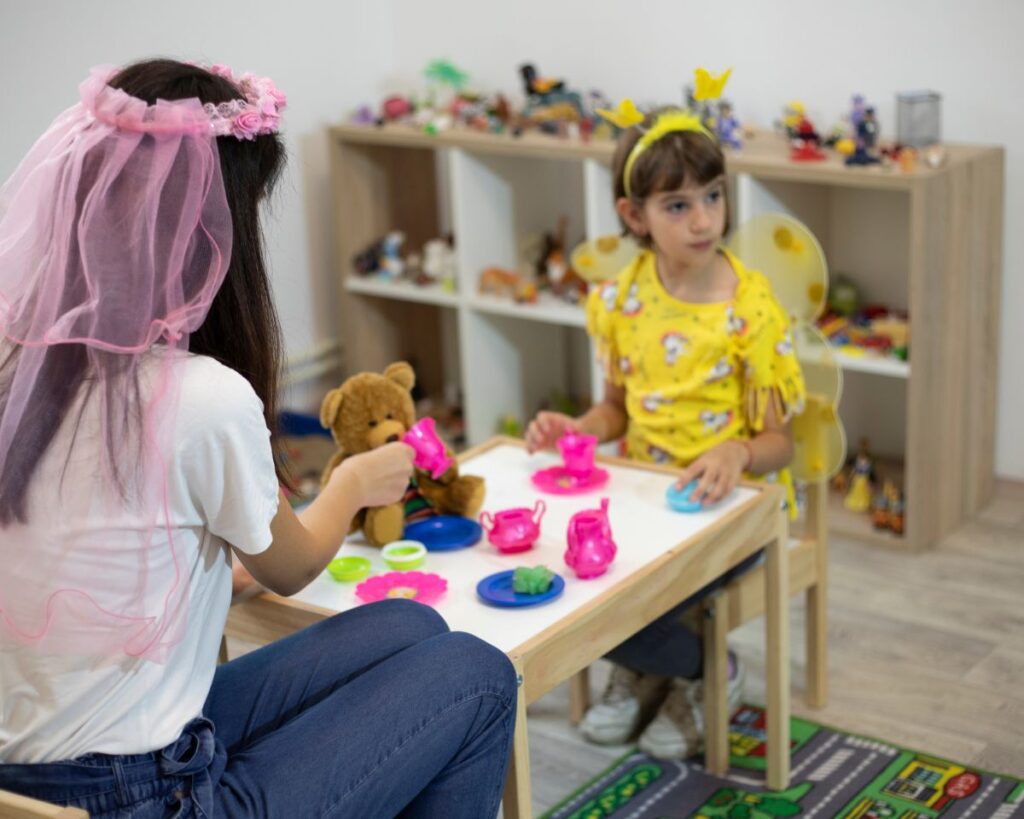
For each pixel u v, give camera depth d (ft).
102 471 3.34
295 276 10.58
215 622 3.72
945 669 6.78
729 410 6.08
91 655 3.41
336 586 4.73
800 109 8.46
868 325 8.73
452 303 10.02
